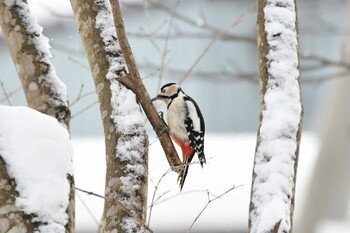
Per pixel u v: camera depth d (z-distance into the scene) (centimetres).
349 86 2188
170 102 1069
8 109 514
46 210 489
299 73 589
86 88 2492
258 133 564
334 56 2347
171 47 2570
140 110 667
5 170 490
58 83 657
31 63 657
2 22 670
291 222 524
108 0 711
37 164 498
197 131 1045
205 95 2830
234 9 2464
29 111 516
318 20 2089
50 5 1694
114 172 630
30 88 654
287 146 544
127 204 614
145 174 634
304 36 2670
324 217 2194
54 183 497
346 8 2117
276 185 525
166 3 1894
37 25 671
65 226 498
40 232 485
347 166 2194
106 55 691
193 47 2603
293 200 531
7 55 2398
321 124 2259
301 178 2311
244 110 2830
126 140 640
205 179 1809
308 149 2506
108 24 702
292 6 607
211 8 2455
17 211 486
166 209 1716
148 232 625
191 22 1453
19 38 662
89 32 701
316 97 2952
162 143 730
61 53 2386
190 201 1731
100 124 2602
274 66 582
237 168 1931
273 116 560
